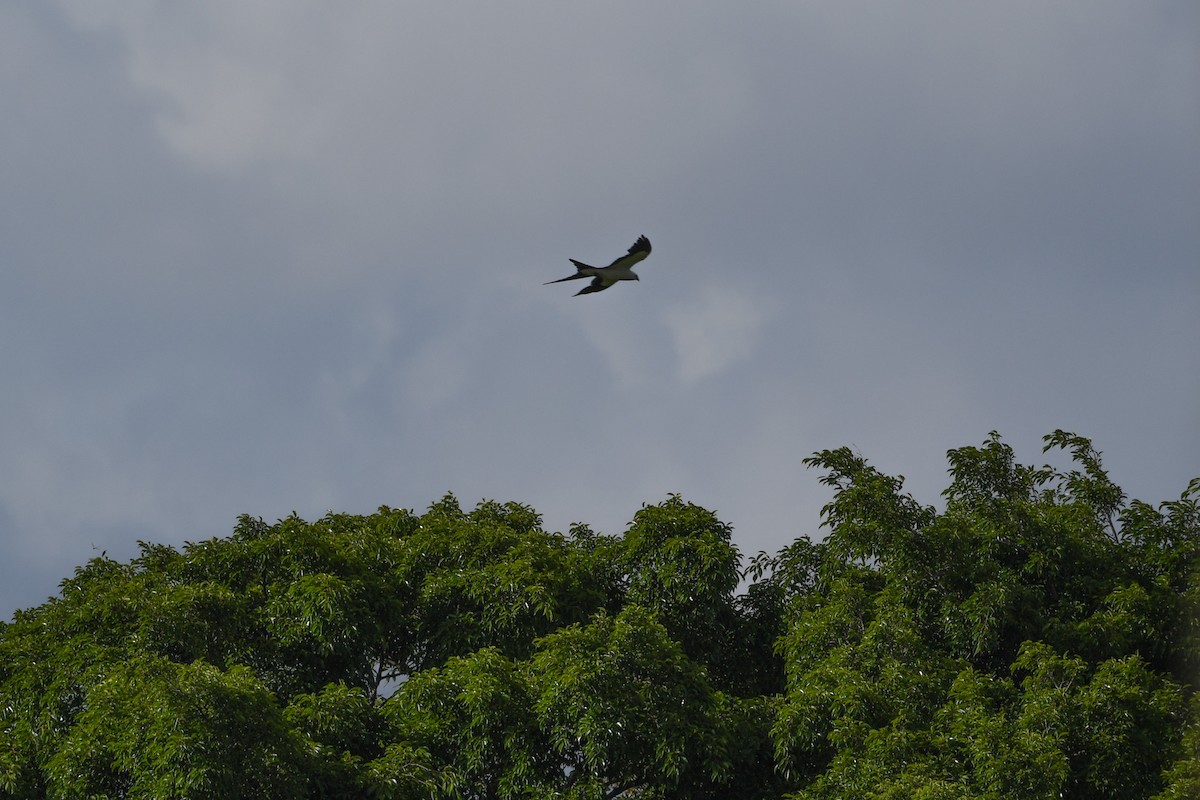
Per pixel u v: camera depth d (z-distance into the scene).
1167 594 89.06
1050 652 82.19
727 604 97.69
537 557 95.31
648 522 97.69
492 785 84.44
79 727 78.94
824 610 90.12
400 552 98.19
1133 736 78.19
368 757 83.75
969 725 77.69
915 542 90.25
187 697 73.31
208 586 88.38
